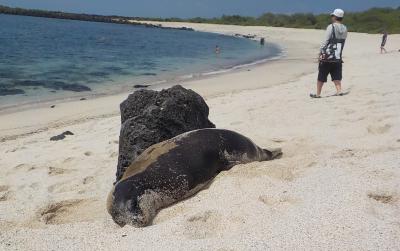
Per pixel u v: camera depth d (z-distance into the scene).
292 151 4.04
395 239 2.16
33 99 9.01
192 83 11.18
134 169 3.07
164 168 3.01
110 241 2.46
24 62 14.84
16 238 2.60
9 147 5.47
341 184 2.84
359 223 2.33
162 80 11.98
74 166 4.22
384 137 3.98
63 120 7.18
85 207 3.17
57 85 10.78
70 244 2.48
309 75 11.65
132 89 10.46
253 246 2.21
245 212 2.61
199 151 3.21
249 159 3.53
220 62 17.39
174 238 2.39
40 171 4.15
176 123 3.56
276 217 2.50
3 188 3.76
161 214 2.82
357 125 4.60
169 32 44.81
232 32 45.94
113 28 47.44
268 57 19.55
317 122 5.02
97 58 17.28
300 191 2.80
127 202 2.75
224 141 3.41
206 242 2.30
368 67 10.90
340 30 6.61
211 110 6.61
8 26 35.41
